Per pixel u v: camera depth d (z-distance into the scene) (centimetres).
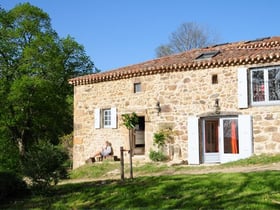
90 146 2075
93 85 2094
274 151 1625
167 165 1731
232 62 1709
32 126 2745
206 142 1792
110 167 1836
